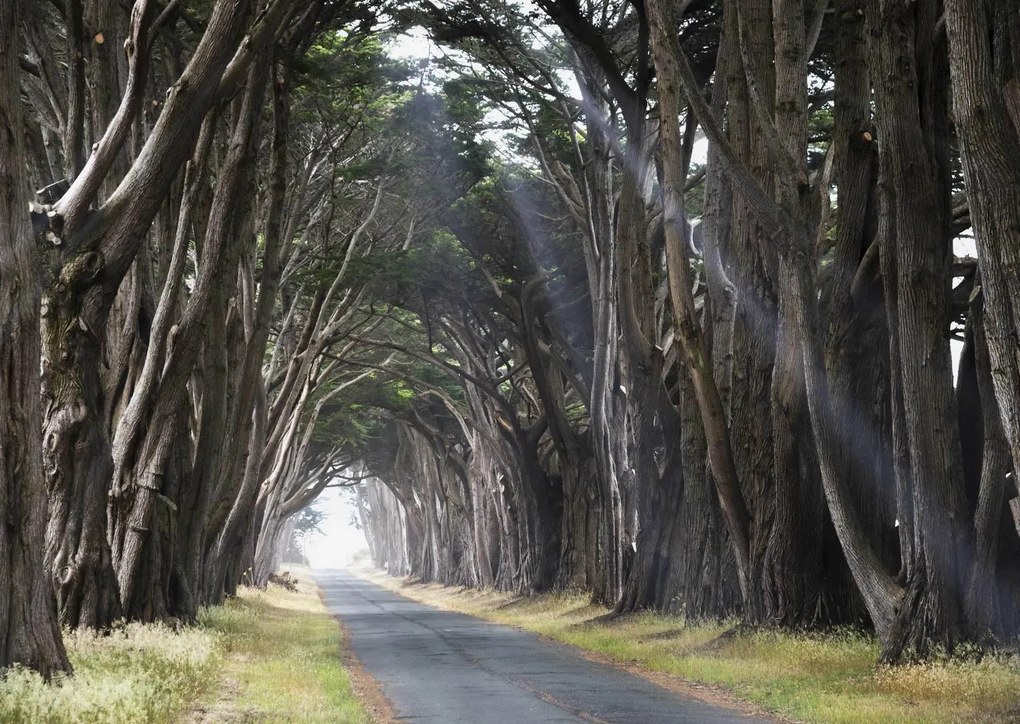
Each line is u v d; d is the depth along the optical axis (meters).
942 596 15.11
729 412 22.31
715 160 23.25
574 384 39.12
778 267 21.19
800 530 19.78
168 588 21.61
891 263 16.02
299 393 41.16
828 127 26.61
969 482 17.34
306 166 30.97
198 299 19.81
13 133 11.36
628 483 31.39
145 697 10.73
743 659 18.17
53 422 16.83
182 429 22.80
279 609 41.91
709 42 26.16
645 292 28.20
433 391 50.53
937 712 11.89
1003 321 11.58
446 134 31.59
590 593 39.62
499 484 55.09
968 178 11.68
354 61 27.88
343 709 12.48
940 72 15.67
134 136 19.03
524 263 36.09
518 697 14.49
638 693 14.97
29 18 18.88
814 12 20.61
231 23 14.38
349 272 32.47
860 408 18.34
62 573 17.30
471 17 26.62
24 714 9.02
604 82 28.77
